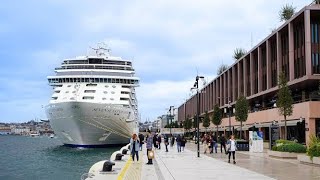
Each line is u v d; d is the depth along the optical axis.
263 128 55.09
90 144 62.16
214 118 74.00
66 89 62.47
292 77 47.19
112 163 20.53
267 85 56.44
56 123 62.16
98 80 63.25
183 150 45.91
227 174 19.17
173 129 116.56
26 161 50.75
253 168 22.16
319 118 40.22
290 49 47.59
